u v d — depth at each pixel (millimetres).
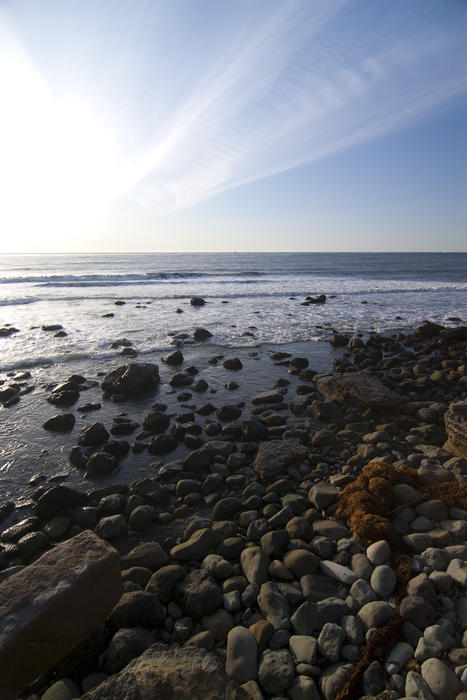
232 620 3293
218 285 34688
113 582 3074
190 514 4965
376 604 3188
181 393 9211
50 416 8055
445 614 3146
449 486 4645
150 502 5203
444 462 5633
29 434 7285
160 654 2730
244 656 2857
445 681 2541
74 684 2811
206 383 9758
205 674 2533
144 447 6781
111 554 3053
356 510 4316
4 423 7711
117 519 4672
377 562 3666
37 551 4348
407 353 12859
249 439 6879
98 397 9102
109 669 2896
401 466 5262
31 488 5633
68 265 64625
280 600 3357
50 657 2697
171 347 13352
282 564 3789
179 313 20078
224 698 2404
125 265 66375
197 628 3244
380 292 30344
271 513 4703
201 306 22656
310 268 64938
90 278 37938
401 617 3098
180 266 66062
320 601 3361
